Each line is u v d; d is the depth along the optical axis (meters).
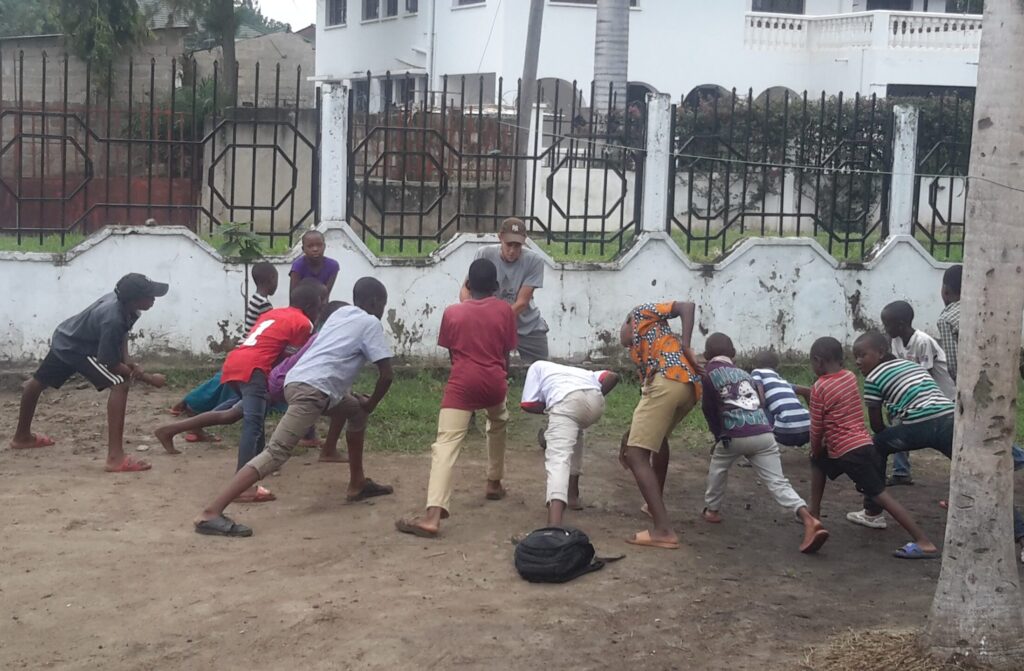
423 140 10.69
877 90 24.80
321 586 5.77
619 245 11.46
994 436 4.83
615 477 8.24
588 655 5.07
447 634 5.22
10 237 12.23
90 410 9.33
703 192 14.04
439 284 10.69
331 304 7.30
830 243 11.73
